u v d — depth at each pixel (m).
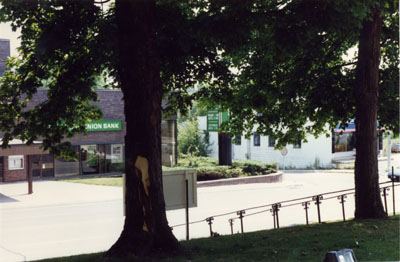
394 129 15.70
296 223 18.47
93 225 18.72
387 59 15.74
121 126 38.78
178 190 10.80
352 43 16.16
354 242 10.12
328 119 16.83
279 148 17.28
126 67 9.22
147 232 9.16
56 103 13.02
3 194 27.39
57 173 36.22
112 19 11.40
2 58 31.02
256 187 31.22
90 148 37.53
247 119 17.08
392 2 12.21
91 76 13.34
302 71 15.30
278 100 16.53
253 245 10.35
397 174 32.22
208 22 10.82
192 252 9.52
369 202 13.74
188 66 12.87
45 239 16.12
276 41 10.72
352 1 10.21
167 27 11.36
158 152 9.38
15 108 13.34
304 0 10.69
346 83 15.25
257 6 11.27
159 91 9.38
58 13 11.71
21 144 27.31
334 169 44.66
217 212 21.78
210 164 37.62
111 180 34.31
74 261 9.16
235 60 15.41
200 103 15.32
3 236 16.67
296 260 8.68
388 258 8.71
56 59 12.71
